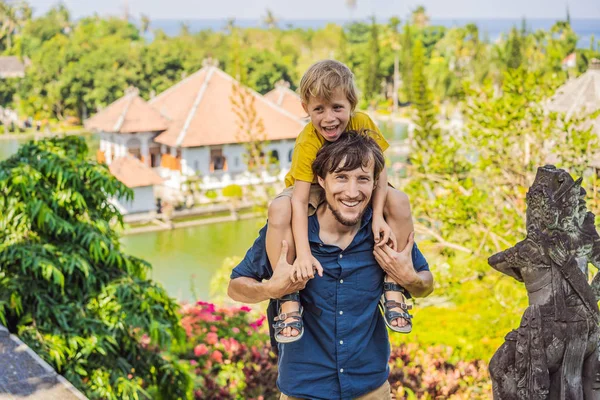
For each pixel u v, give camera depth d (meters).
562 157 8.88
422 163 9.77
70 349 6.13
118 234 7.41
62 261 6.30
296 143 2.67
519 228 8.74
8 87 57.66
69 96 57.00
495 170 9.28
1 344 5.57
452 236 9.38
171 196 35.75
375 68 76.31
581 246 2.82
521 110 9.08
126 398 6.27
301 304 2.64
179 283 22.55
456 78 57.66
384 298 2.67
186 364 7.52
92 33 77.69
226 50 69.44
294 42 92.69
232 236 30.03
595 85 10.82
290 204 2.61
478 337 8.23
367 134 2.61
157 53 60.22
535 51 50.50
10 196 6.49
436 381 6.95
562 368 2.89
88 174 6.84
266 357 7.81
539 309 2.88
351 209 2.51
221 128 36.78
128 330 6.83
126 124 38.03
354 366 2.66
